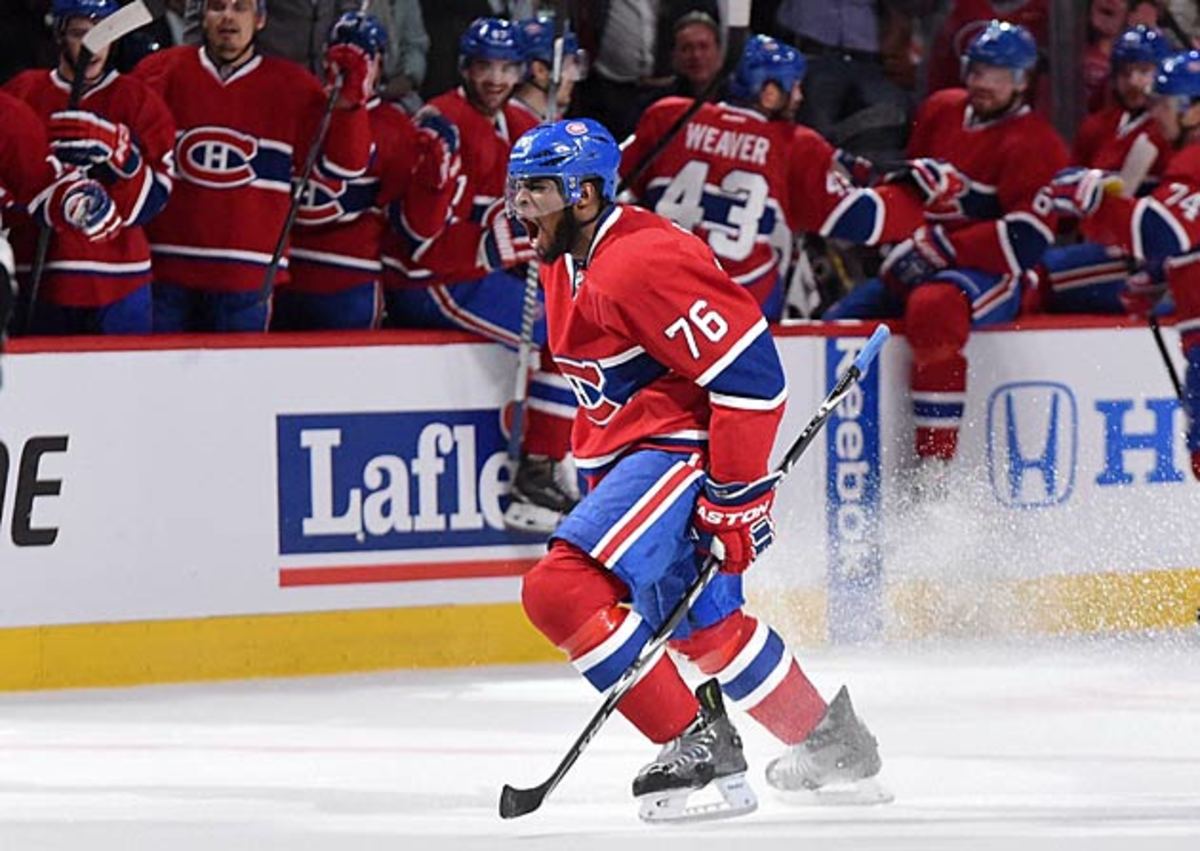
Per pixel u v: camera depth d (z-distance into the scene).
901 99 20.41
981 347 18.88
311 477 17.09
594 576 11.48
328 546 17.17
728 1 17.53
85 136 16.38
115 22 16.19
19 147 16.86
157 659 16.77
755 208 18.67
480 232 17.59
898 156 20.42
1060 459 19.14
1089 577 19.22
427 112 17.86
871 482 18.56
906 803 12.52
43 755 14.17
